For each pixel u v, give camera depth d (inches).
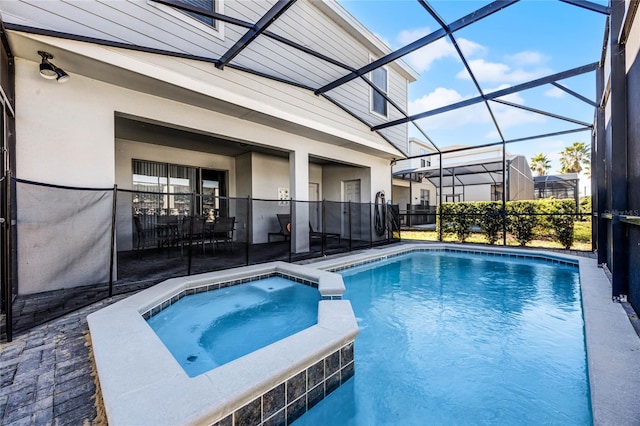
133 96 164.6
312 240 379.9
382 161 374.6
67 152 141.3
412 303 176.1
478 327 138.6
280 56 224.2
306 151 270.8
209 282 161.5
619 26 132.9
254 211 328.2
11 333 90.8
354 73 209.0
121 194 263.4
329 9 261.9
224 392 58.8
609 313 114.7
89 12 135.7
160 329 129.0
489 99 228.2
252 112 204.2
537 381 94.5
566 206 291.3
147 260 219.8
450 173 569.6
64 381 71.4
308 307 167.8
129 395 57.4
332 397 83.2
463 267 260.8
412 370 103.6
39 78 134.6
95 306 121.9
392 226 368.2
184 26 169.9
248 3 203.6
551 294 184.1
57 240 135.6
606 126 189.0
